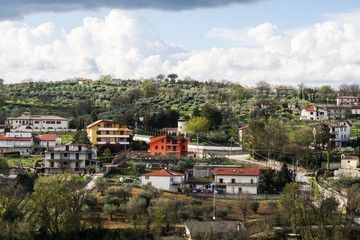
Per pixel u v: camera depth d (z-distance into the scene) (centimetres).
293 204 11362
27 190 13100
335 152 17450
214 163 16538
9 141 17750
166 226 11000
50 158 15338
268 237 10756
